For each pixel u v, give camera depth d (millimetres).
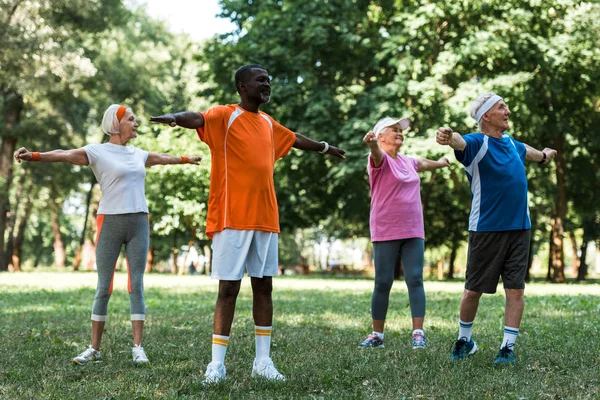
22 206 38688
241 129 4324
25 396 3738
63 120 31344
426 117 20766
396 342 5945
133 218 5102
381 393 3814
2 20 23828
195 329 6801
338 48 21547
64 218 56156
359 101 20875
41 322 7523
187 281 19156
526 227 4770
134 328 5004
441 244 32625
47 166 32156
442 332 6547
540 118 21891
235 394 3830
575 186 25188
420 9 19672
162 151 25859
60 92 26172
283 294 12594
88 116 35281
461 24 20641
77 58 24672
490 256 4809
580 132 23672
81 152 5000
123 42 34562
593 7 20078
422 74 20984
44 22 24844
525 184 4828
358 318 7922
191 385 4012
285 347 5562
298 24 21359
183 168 25438
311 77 20688
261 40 21828
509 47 19922
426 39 20828
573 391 3771
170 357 5062
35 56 24000
